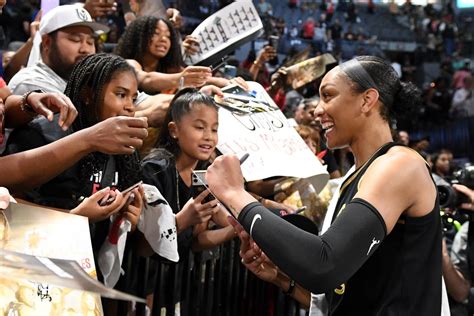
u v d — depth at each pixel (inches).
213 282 97.9
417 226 62.9
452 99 370.0
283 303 109.7
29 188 62.9
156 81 101.2
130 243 82.2
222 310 100.3
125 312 84.1
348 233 58.7
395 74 68.3
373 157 65.8
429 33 426.6
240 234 72.1
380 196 60.6
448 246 128.6
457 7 440.8
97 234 74.7
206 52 115.3
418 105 69.6
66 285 47.0
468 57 422.9
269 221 59.6
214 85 101.3
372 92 66.7
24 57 113.1
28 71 93.7
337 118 67.5
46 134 71.4
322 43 384.8
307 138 127.9
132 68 77.1
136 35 114.0
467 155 344.5
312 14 409.1
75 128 75.2
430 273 63.5
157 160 84.7
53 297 54.9
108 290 44.5
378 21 427.2
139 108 93.7
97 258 74.1
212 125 87.8
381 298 63.2
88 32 96.6
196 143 87.0
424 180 62.9
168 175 84.8
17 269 48.0
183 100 88.3
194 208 79.4
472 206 100.9
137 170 78.3
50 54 95.3
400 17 432.8
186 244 85.9
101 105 74.8
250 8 115.0
